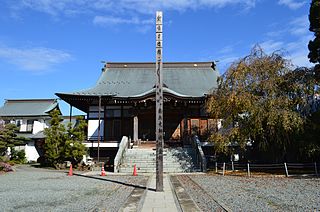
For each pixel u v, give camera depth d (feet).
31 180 58.70
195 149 86.38
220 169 80.64
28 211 30.14
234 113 68.74
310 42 69.46
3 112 142.61
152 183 52.70
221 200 35.53
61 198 37.91
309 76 64.95
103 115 108.17
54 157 86.58
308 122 63.05
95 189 46.01
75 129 88.94
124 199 36.65
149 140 107.96
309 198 36.11
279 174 65.87
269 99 64.59
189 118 106.83
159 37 45.73
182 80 125.59
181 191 42.86
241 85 68.33
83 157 91.15
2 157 88.43
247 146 83.15
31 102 150.30
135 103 99.60
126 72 133.90
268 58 69.62
